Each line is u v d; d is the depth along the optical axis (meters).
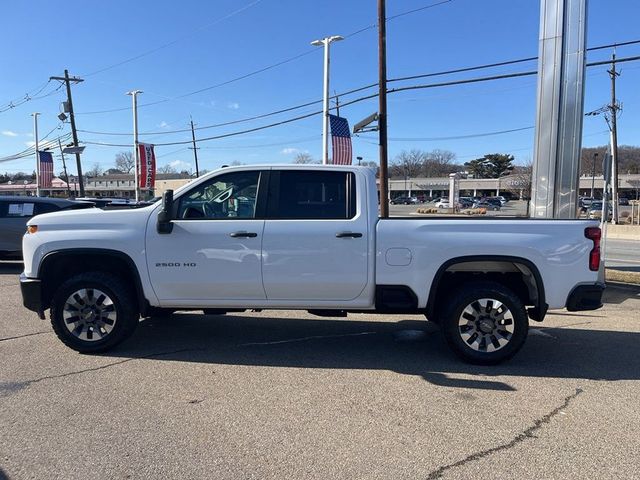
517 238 5.23
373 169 5.53
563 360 5.57
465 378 4.97
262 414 4.11
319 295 5.43
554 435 3.80
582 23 10.27
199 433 3.77
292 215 5.43
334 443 3.65
